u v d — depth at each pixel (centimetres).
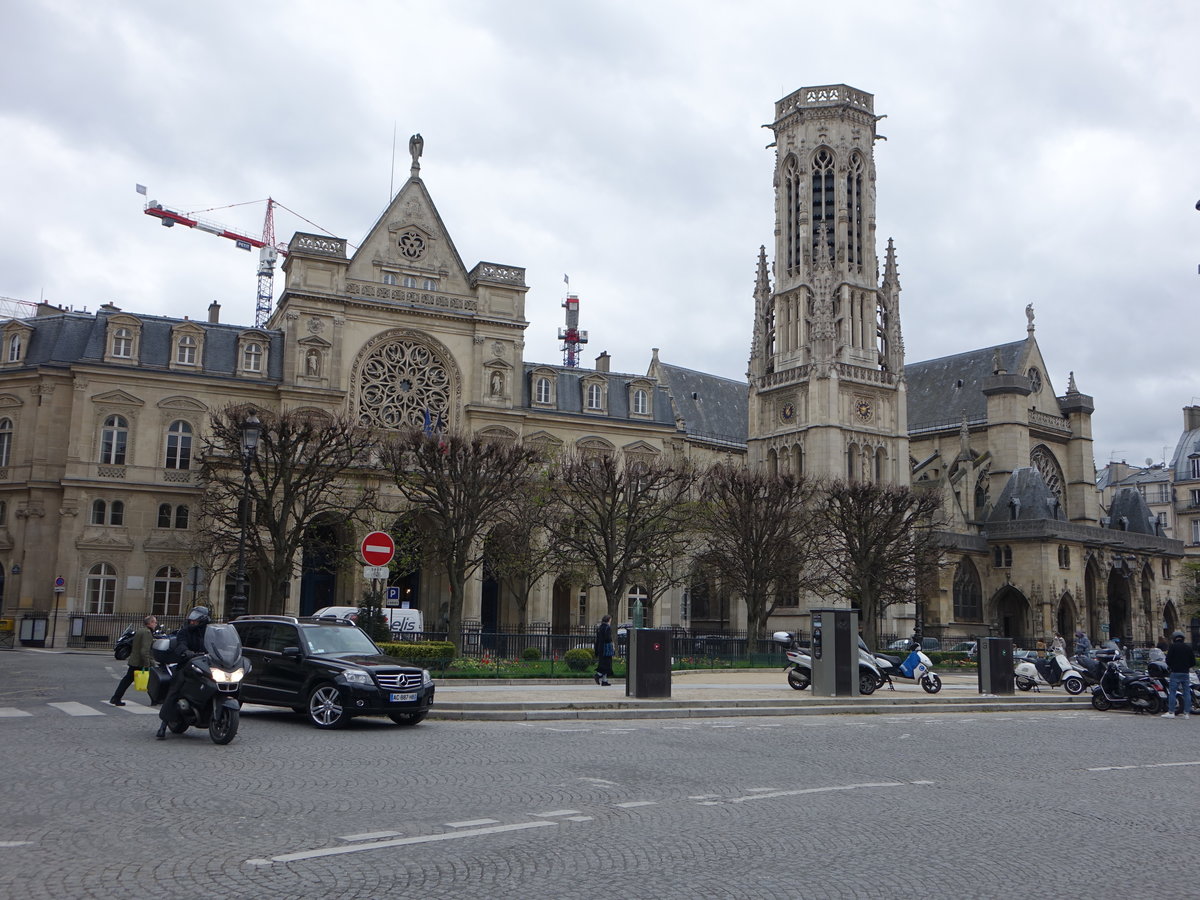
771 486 6619
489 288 7475
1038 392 11081
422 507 5606
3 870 972
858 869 1034
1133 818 1355
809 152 9719
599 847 1105
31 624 6128
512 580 7138
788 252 9862
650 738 2195
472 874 980
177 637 1956
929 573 7112
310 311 6931
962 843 1170
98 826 1159
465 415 7300
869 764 1848
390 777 1538
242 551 3569
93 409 6550
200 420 6738
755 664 5091
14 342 6800
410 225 7375
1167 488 14262
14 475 6594
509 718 2573
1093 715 3262
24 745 1792
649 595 6762
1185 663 3216
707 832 1198
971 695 3684
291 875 967
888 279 9681
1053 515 9800
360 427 5841
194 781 1462
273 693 2291
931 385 11706
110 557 6475
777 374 9562
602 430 7800
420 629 5562
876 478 9312
